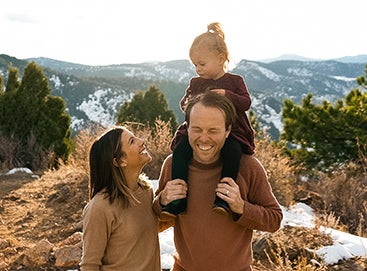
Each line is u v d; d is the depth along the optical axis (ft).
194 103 8.54
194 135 8.42
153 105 78.59
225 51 10.28
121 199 8.96
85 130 37.11
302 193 33.22
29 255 18.49
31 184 33.65
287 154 52.13
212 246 8.78
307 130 52.42
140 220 9.12
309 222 23.76
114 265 8.92
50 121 66.69
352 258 18.65
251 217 8.47
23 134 65.05
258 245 19.17
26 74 68.69
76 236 20.13
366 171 35.58
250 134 9.73
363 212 27.76
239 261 8.91
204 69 10.29
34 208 27.17
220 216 8.72
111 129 9.26
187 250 9.11
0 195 30.86
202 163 8.84
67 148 67.82
